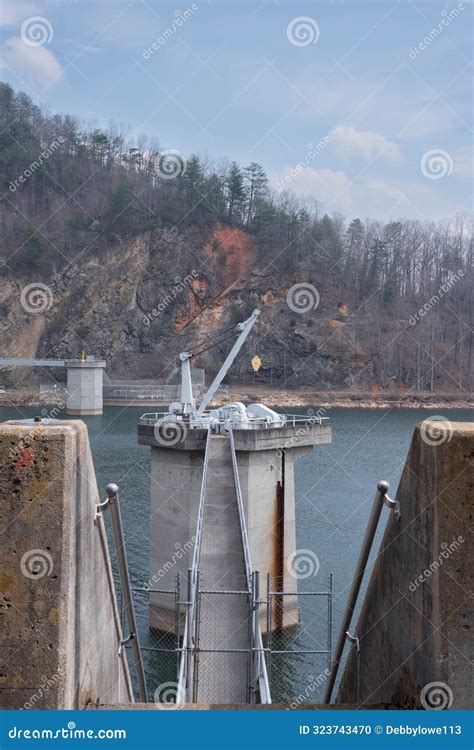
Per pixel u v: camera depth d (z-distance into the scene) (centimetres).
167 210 16188
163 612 3209
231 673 1500
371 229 15838
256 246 16200
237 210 16638
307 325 15375
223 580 1931
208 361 15562
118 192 15912
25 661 611
